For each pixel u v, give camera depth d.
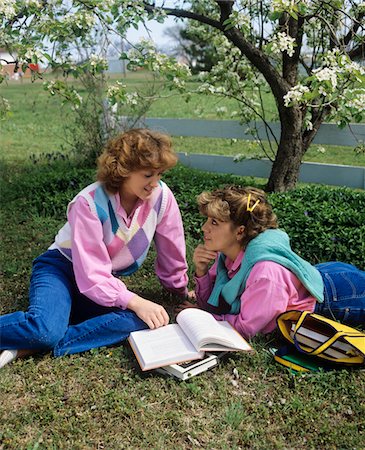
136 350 2.86
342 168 5.92
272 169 5.86
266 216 3.10
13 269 4.17
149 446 2.39
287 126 5.61
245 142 10.06
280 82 5.48
